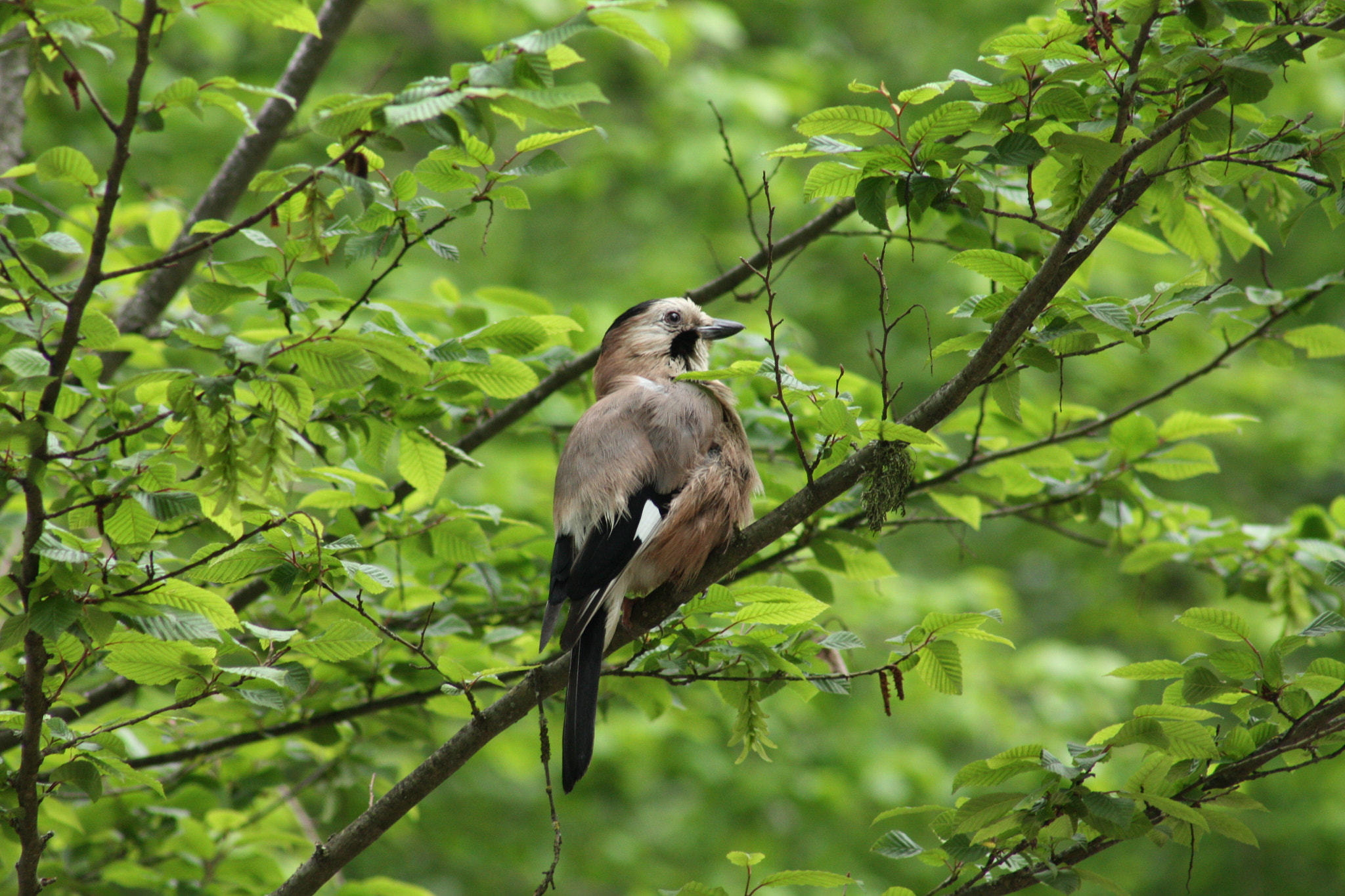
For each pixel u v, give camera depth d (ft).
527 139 19.38
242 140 33.60
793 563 28.04
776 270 57.93
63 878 27.37
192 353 34.99
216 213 33.30
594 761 47.88
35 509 18.06
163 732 29.04
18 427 17.48
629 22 16.43
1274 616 30.96
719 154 54.29
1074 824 18.81
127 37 18.43
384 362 20.07
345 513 26.91
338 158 17.48
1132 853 58.49
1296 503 69.21
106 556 20.13
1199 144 20.88
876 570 27.73
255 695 19.85
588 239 64.80
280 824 33.40
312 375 19.01
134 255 31.09
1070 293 21.24
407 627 28.91
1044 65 20.84
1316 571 30.89
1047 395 56.54
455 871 53.11
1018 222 29.66
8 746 24.14
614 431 24.68
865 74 62.59
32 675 18.51
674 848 53.16
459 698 27.09
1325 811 53.21
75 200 44.42
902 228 29.76
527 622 30.17
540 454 49.75
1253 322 29.40
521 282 58.23
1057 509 31.91
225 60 53.21
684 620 22.65
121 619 19.06
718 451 24.86
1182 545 30.68
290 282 21.94
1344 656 60.18
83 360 20.83
